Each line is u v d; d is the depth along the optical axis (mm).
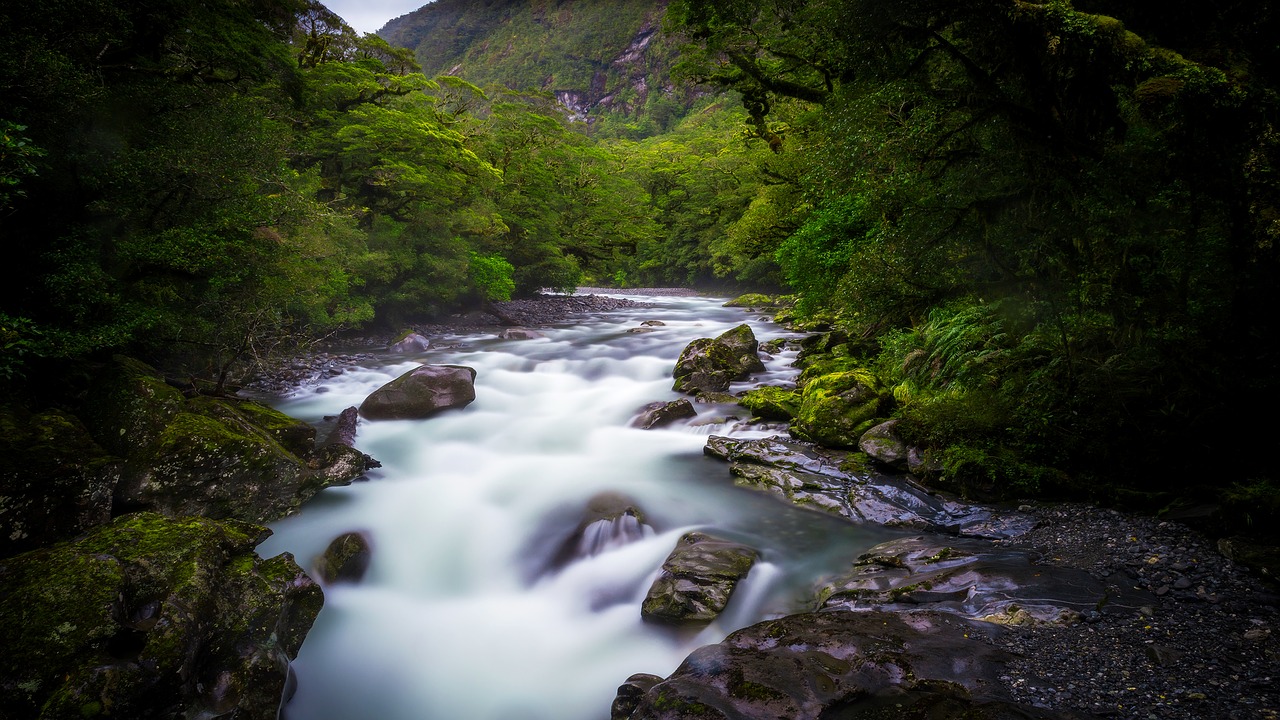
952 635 4840
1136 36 6914
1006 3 7227
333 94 24344
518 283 40625
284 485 8375
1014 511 7742
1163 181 7293
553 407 14008
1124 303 7922
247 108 11508
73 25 8906
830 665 4438
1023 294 9055
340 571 7328
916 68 8781
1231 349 7246
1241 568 5574
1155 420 7734
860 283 10859
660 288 71812
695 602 6301
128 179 9430
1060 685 4141
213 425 8062
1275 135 6273
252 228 11266
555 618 6902
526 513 8789
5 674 4160
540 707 5727
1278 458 6879
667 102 177875
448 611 7066
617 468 10289
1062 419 8375
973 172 8289
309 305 17734
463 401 13352
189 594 5008
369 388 15016
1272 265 6691
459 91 36375
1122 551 6266
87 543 5320
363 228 25000
